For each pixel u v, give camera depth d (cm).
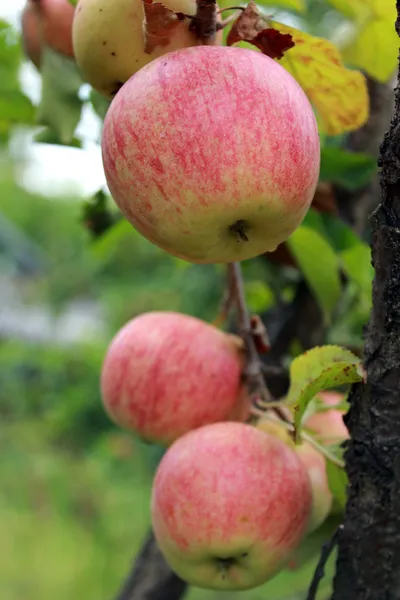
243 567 49
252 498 47
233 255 45
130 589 62
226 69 42
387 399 43
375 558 45
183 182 42
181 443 49
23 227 434
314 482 51
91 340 248
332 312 64
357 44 54
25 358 198
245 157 42
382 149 42
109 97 48
